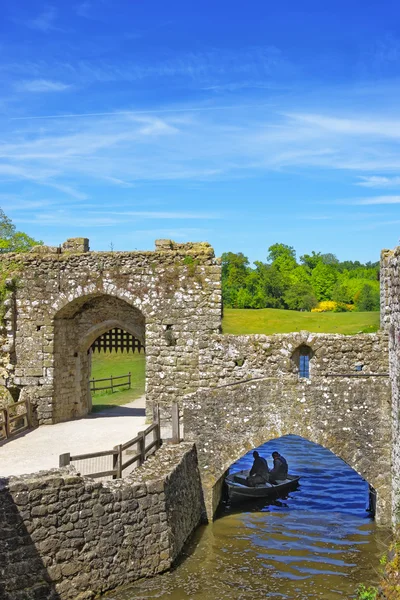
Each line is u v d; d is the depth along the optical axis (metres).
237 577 14.23
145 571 14.13
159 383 21.77
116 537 13.76
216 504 18.62
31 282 22.72
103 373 37.44
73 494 13.23
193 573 14.45
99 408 27.67
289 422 17.61
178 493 15.71
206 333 21.39
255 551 15.70
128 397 30.86
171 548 14.67
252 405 17.75
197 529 17.25
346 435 17.31
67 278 22.50
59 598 12.76
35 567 12.63
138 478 14.73
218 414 17.89
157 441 18.12
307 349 20.42
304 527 17.36
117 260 22.17
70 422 23.66
